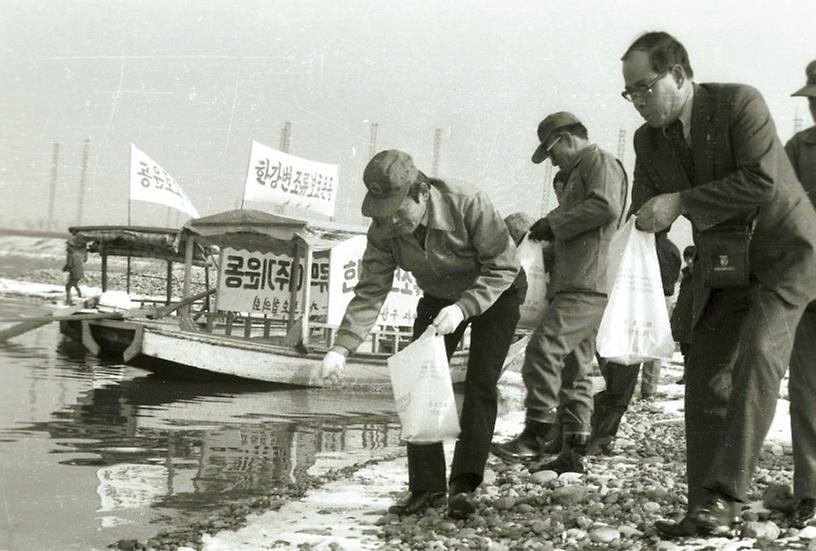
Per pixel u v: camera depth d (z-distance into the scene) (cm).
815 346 458
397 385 487
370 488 623
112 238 2161
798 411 458
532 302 674
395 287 1678
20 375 1455
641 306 466
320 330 2044
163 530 535
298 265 1691
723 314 441
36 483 671
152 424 1040
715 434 440
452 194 484
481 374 501
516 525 478
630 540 435
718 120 413
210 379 1550
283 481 711
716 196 413
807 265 416
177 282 3684
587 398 634
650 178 467
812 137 489
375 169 466
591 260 606
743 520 450
